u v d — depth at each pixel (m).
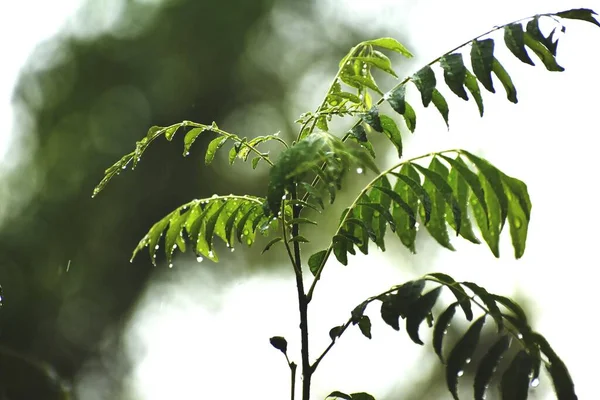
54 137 10.40
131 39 10.70
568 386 1.79
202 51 10.63
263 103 10.65
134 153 2.34
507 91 2.14
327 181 1.83
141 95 10.52
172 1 10.83
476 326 1.87
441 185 2.08
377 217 2.26
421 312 1.91
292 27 10.84
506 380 1.81
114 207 10.16
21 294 9.75
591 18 2.11
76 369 9.80
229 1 10.72
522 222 2.15
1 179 10.20
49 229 10.03
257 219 2.32
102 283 10.09
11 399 3.06
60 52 10.65
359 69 2.43
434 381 8.75
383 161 9.42
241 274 9.67
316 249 9.30
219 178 10.20
